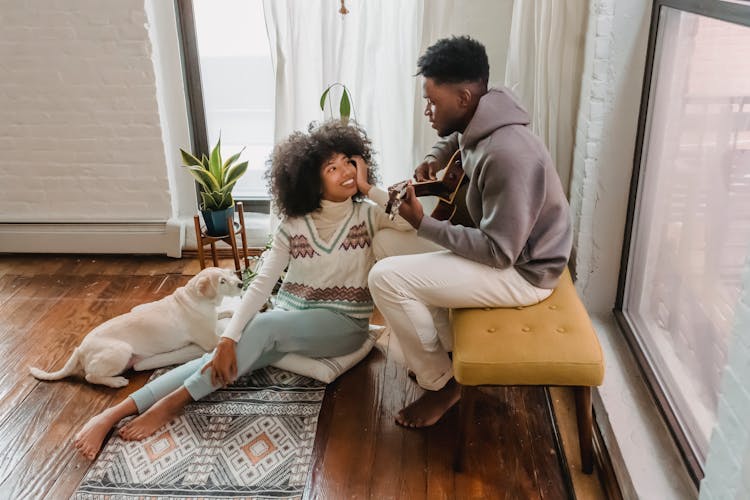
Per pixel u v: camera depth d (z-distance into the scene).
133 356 2.29
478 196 1.83
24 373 2.31
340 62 2.59
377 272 1.89
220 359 2.05
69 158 2.98
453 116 1.83
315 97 2.72
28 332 2.55
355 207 2.19
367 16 2.55
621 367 2.07
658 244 2.02
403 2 2.57
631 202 2.17
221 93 3.11
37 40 2.78
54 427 2.06
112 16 2.73
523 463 1.89
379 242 2.15
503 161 1.68
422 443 1.96
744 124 1.44
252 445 1.96
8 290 2.85
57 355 2.41
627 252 2.23
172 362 2.33
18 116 2.91
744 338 1.19
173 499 1.78
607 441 1.85
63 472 1.89
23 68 2.83
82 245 3.11
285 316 2.16
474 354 1.69
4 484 1.85
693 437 1.71
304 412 2.08
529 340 1.72
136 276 2.94
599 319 2.33
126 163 2.98
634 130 2.12
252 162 3.26
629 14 2.01
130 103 2.87
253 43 3.03
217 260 2.88
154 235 3.07
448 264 1.85
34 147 2.97
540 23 2.31
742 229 1.46
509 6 2.61
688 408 1.76
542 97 2.35
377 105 2.71
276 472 1.86
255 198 3.18
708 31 1.65
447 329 2.08
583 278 2.32
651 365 2.01
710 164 1.63
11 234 3.10
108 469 1.88
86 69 2.82
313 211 2.15
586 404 1.74
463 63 1.76
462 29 2.66
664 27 1.95
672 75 1.91
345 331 2.22
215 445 1.96
